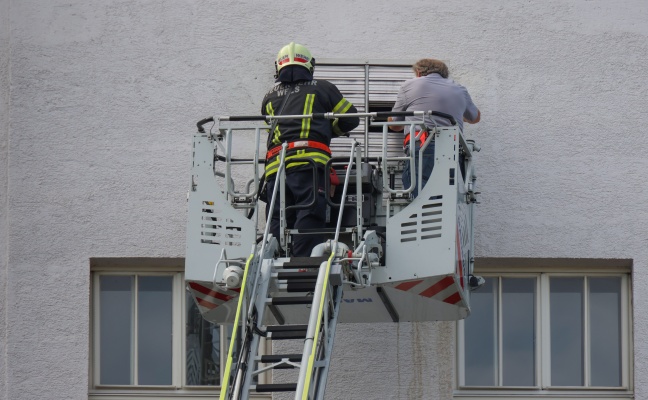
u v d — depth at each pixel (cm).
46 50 3422
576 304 3438
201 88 3419
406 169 2872
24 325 3316
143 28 3438
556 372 3412
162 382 3391
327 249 2608
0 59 3422
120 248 3350
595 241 3366
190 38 3438
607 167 3391
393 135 3369
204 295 2802
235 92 3416
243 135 3400
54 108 3400
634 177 3388
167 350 3403
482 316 3438
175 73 3422
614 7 3453
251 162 2938
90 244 3353
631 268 3400
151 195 3375
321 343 2477
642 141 3400
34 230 3353
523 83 3422
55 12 3441
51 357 3312
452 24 3444
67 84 3409
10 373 3300
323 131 2814
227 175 2788
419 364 3303
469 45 3438
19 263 3338
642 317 3347
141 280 3425
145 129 3400
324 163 2784
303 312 2862
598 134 3403
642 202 3378
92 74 3419
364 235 2673
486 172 3388
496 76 3425
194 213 2788
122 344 3400
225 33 3441
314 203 2714
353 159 2884
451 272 2661
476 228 3362
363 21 3444
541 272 3444
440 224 2695
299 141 2794
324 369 2439
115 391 3372
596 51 3438
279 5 3450
